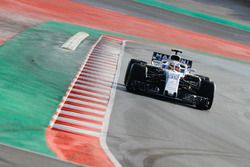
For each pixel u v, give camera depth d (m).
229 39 141.88
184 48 114.31
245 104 68.19
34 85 50.91
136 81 55.56
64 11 117.62
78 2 135.00
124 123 44.72
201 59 102.88
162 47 105.25
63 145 35.41
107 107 48.84
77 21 110.50
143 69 56.03
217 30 149.25
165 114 50.66
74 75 59.84
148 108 51.38
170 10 157.88
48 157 29.61
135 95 55.53
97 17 121.81
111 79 62.47
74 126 41.38
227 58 115.62
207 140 45.19
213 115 55.78
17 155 27.52
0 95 44.25
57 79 55.81
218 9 179.00
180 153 39.25
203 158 39.22
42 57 65.19
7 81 49.81
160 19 141.88
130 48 91.88
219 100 65.81
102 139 39.06
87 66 66.88
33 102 45.09
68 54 71.38
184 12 162.12
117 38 100.81
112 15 129.25
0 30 78.06
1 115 38.88
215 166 37.78
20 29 83.06
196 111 55.28
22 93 47.06
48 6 117.81
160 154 37.75
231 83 83.62
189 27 142.62
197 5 176.50
